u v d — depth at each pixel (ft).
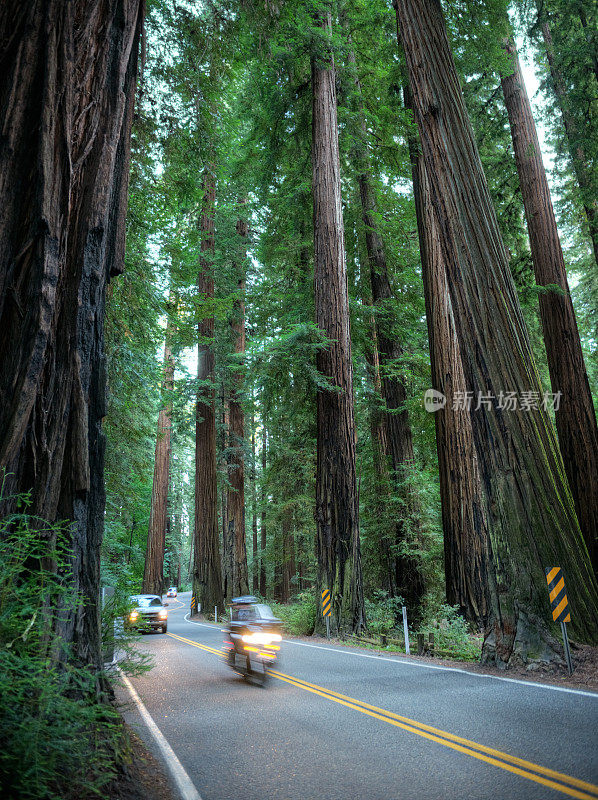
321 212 56.90
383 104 65.21
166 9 30.30
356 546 50.47
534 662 26.84
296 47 54.54
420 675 27.43
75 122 17.13
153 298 43.73
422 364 65.10
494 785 12.33
